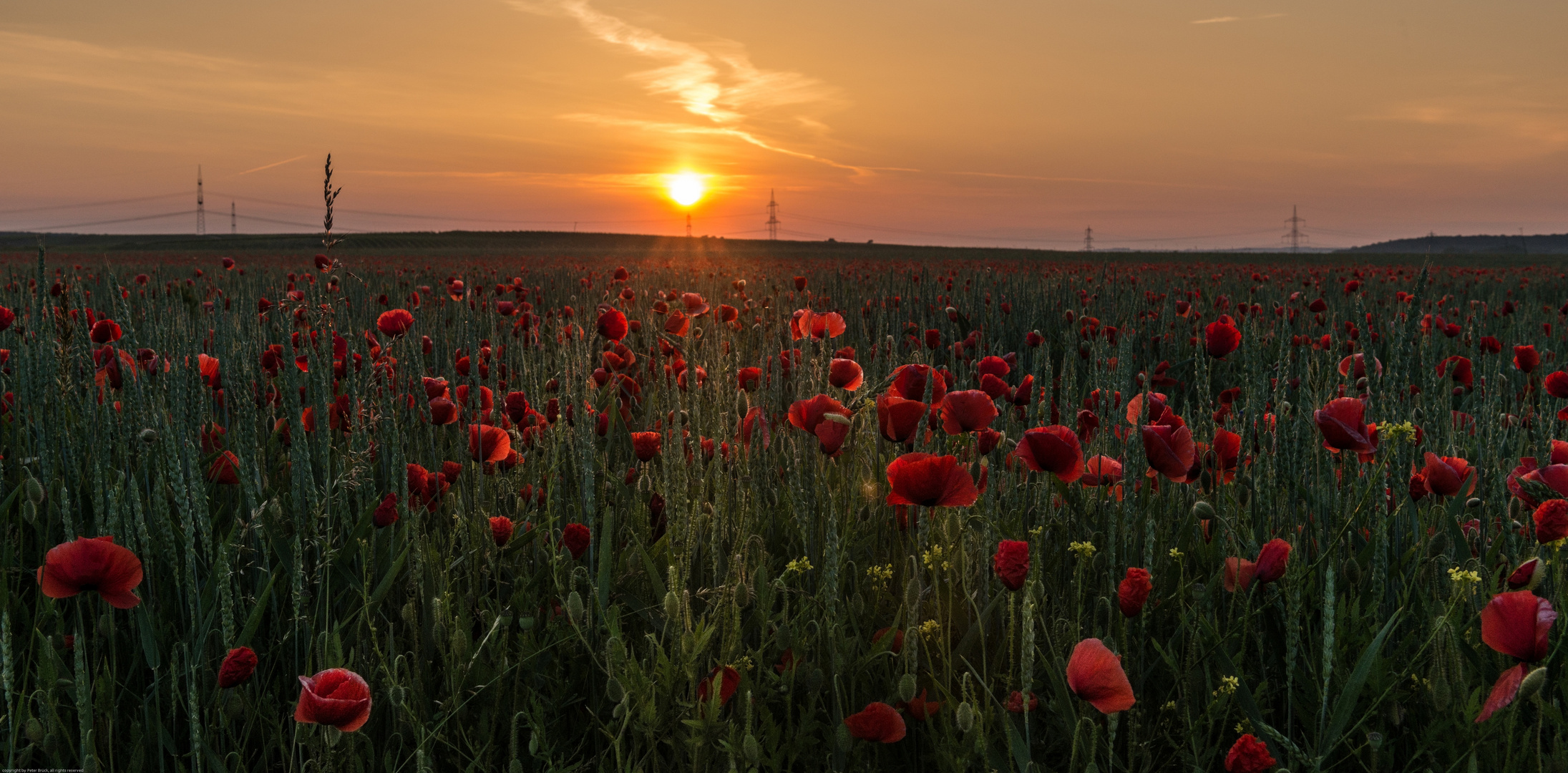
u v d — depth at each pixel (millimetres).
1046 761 1917
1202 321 8711
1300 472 2529
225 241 112500
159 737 1740
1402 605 2004
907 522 2490
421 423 3045
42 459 2254
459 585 2281
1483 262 49625
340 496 2291
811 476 2406
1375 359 2654
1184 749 1796
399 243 105438
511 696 2010
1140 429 2045
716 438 2623
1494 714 1680
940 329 7812
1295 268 21938
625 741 1981
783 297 8469
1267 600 2059
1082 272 17312
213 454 2529
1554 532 1728
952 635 2188
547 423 3131
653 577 2105
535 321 4785
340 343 3256
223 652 2002
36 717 1733
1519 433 3246
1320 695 1818
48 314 2570
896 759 1968
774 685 1988
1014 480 2695
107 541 1654
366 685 1559
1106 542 2256
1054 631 1965
